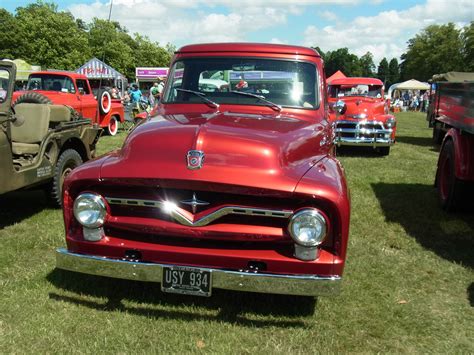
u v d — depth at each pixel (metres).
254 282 2.77
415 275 3.99
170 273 2.85
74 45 44.56
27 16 43.12
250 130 3.18
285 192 2.72
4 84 4.45
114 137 13.97
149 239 2.98
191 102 4.09
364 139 10.73
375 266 4.14
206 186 2.78
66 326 2.99
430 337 3.03
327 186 2.79
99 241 2.99
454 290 3.73
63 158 5.60
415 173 8.62
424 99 40.25
